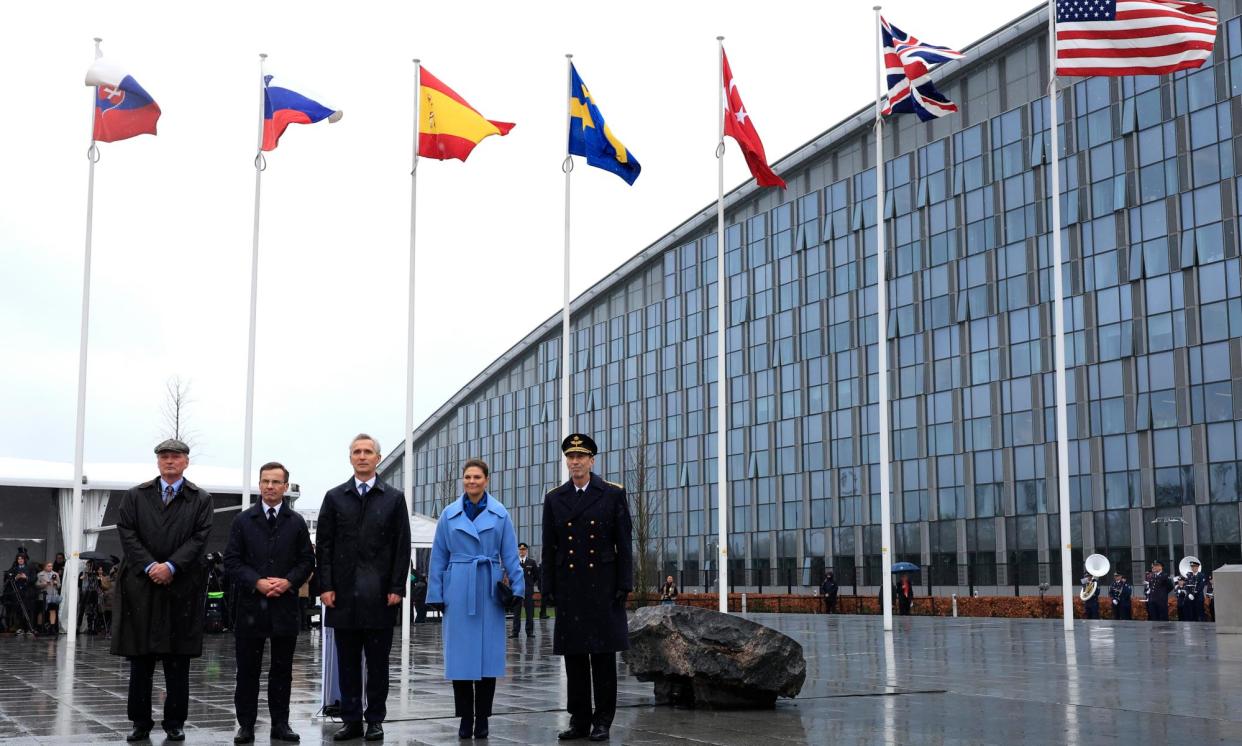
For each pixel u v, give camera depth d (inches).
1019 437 2122.3
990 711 444.5
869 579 2370.8
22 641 952.3
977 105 2257.6
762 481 2674.7
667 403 3016.7
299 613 383.6
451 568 383.6
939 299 2299.5
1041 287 2110.0
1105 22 834.8
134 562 368.5
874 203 2452.0
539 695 513.0
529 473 3604.8
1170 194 1921.8
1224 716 429.4
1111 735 380.5
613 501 384.8
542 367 3595.0
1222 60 1862.7
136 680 370.9
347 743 368.2
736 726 403.9
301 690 550.0
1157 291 1931.6
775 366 2669.8
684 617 459.5
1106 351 1998.0
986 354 2197.3
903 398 2356.1
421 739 378.9
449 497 3572.8
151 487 378.9
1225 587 962.1
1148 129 1966.0
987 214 2217.0
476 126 783.7
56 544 1246.3
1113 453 1971.0
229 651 838.5
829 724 407.8
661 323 3068.4
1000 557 2130.9
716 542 2797.7
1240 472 1785.2
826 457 2507.4
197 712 453.1
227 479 1254.3
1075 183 2074.3
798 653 460.8
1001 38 2169.0
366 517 378.3
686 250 2999.5
